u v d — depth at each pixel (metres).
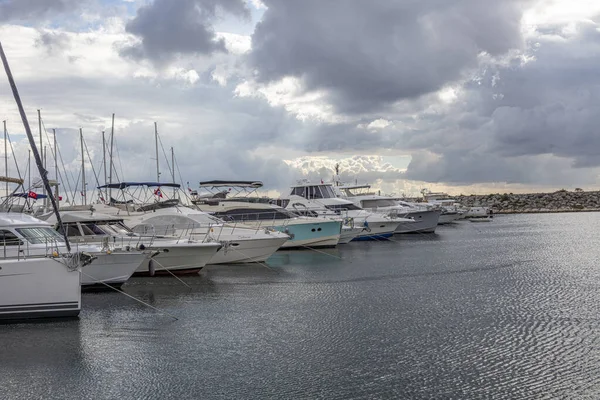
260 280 28.80
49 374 15.08
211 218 35.12
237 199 45.88
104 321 19.95
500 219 110.31
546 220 103.50
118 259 24.42
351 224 48.72
